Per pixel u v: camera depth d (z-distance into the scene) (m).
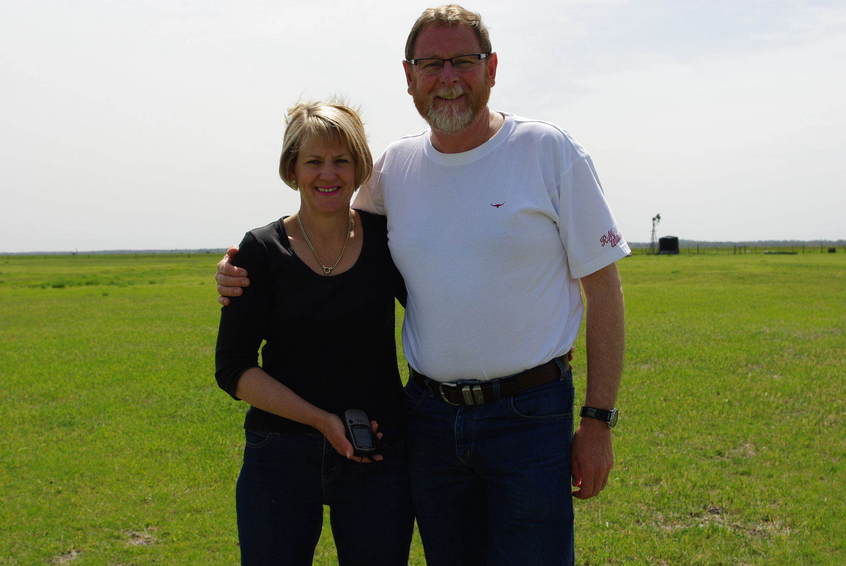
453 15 2.69
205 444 7.35
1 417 8.59
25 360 12.71
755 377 10.11
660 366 11.07
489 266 2.68
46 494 5.91
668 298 22.97
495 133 2.79
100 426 8.12
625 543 4.75
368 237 2.89
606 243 2.71
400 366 10.85
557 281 2.78
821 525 5.01
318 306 2.73
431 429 2.87
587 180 2.71
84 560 4.66
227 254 2.81
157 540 5.00
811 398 8.77
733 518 5.18
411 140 3.00
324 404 2.77
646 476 6.04
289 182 2.83
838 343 13.05
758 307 19.72
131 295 28.28
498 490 2.78
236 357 2.76
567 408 2.81
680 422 7.77
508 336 2.70
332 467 2.74
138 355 13.12
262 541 2.74
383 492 2.87
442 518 2.91
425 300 2.79
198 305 23.39
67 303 24.78
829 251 78.88
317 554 4.80
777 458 6.50
